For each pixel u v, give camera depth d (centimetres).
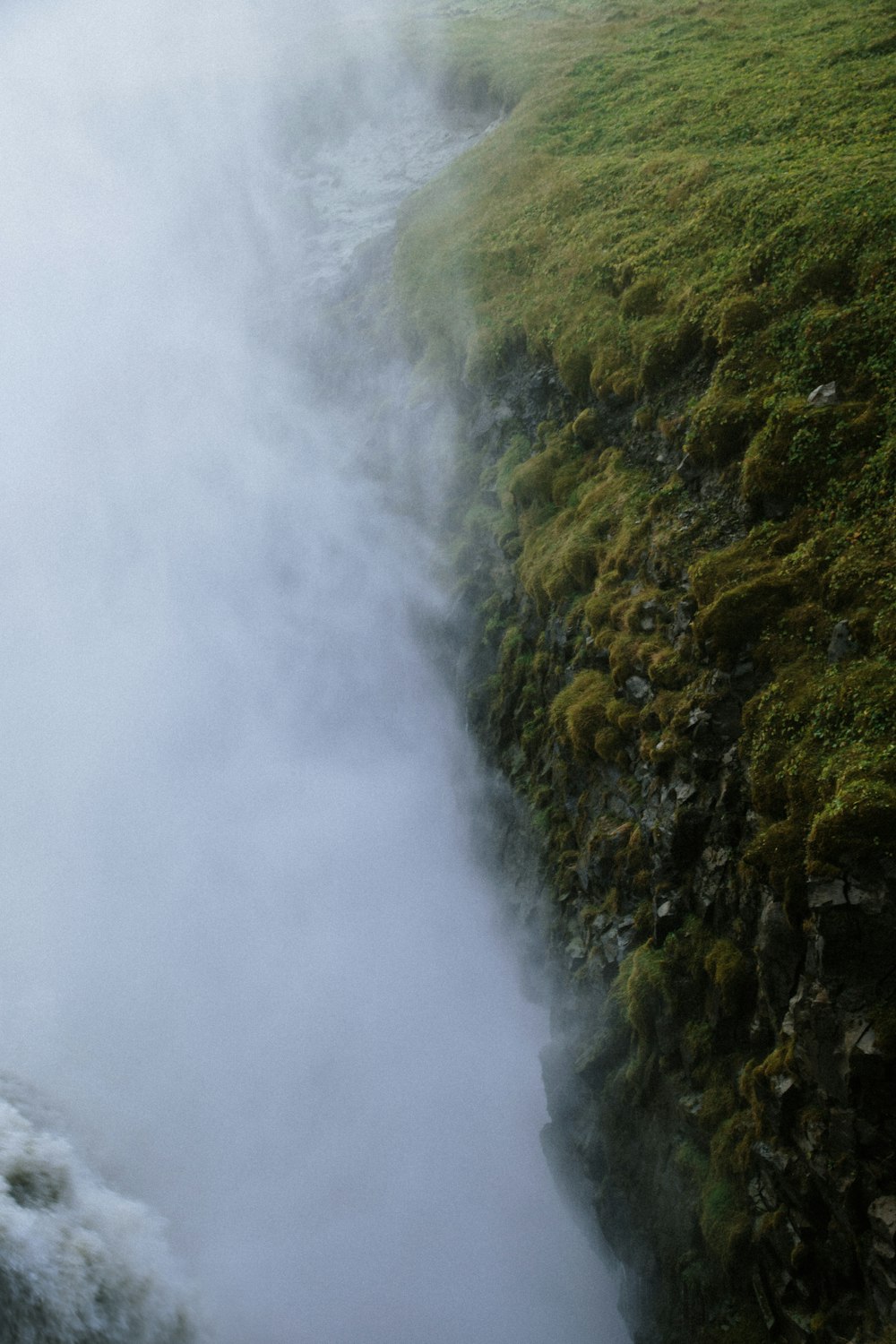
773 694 1467
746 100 3011
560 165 3344
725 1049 1432
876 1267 1123
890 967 1160
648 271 2411
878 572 1458
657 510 1942
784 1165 1247
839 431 1650
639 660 1753
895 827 1185
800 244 2034
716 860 1478
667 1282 1472
